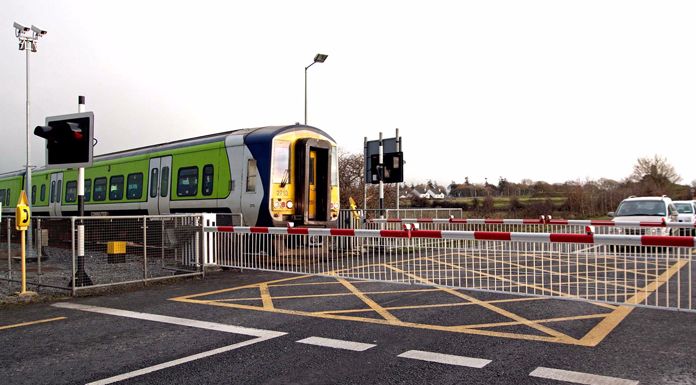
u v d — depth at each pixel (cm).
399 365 498
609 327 630
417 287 945
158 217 1064
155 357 542
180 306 808
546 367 485
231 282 1041
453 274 1095
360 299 837
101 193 2048
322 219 1448
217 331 643
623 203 1803
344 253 1370
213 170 1499
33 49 1877
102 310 791
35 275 1096
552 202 3556
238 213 1341
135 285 1002
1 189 3028
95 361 534
